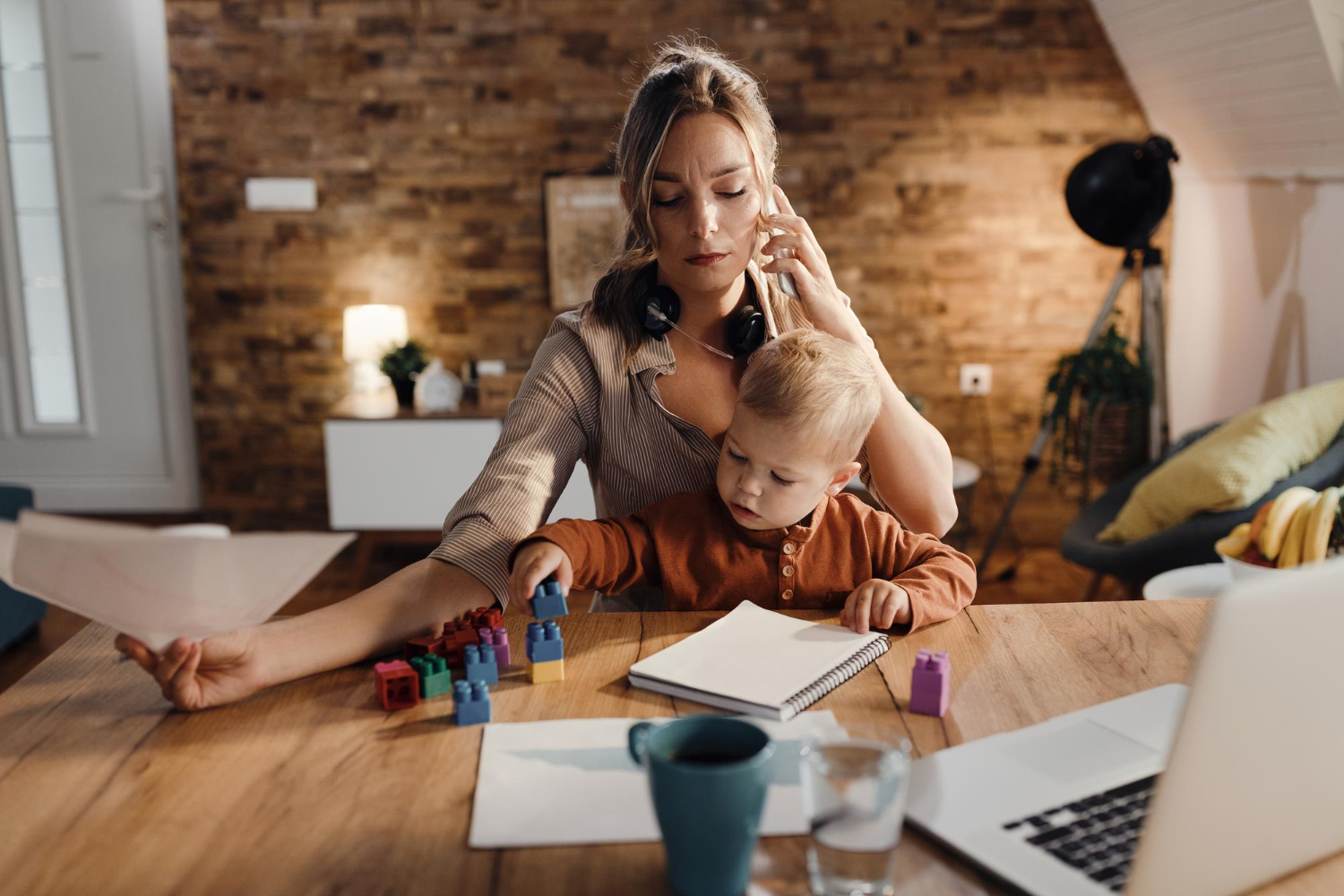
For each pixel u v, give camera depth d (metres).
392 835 0.71
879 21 3.65
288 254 3.82
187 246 3.81
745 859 0.64
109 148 3.84
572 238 3.76
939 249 3.79
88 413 4.00
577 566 1.05
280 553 0.82
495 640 0.97
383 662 0.97
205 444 3.96
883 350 3.86
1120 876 0.64
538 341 3.87
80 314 3.93
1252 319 3.20
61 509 4.06
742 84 1.16
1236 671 0.57
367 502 3.50
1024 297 3.80
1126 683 0.93
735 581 1.12
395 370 3.57
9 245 3.88
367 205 3.79
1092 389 3.20
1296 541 1.65
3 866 0.68
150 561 0.80
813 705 0.89
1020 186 3.74
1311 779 0.64
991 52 3.65
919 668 0.87
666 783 0.62
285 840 0.71
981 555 3.86
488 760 0.80
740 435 1.04
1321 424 2.36
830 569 1.12
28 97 3.81
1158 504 2.46
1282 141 2.88
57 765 0.81
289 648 0.94
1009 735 0.82
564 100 3.71
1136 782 0.75
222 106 3.71
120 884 0.66
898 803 0.62
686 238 1.15
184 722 0.88
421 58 3.69
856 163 3.74
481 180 3.77
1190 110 3.30
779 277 1.30
